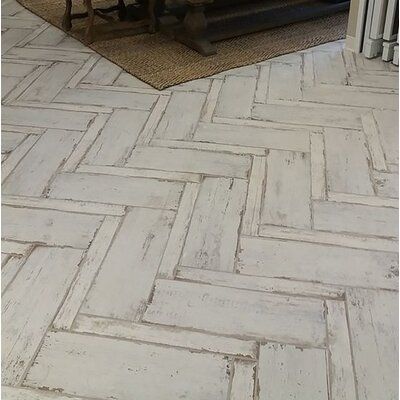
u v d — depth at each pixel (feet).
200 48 10.38
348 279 5.61
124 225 6.26
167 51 10.54
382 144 7.85
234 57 10.34
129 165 7.30
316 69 9.98
